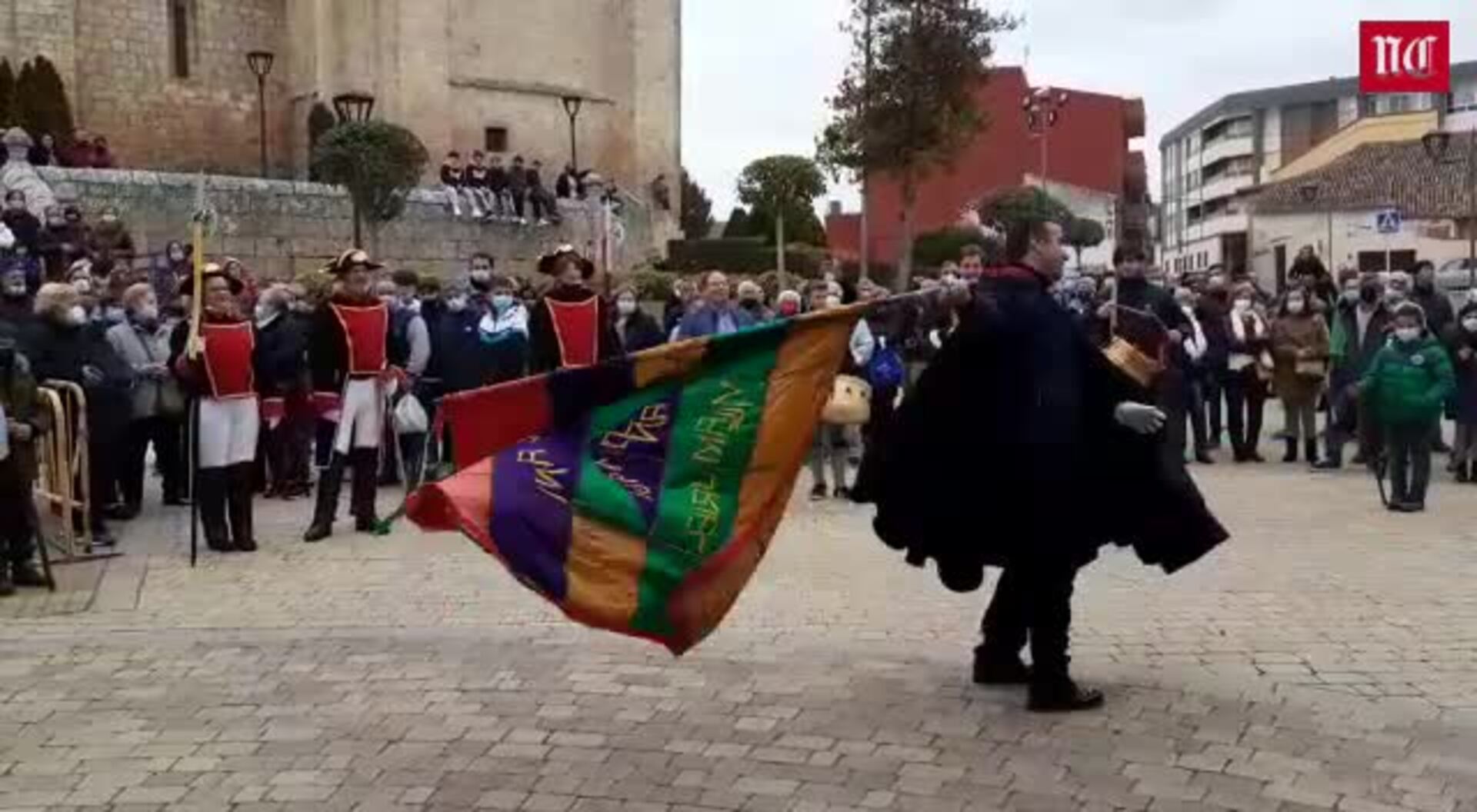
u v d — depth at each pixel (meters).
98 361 11.34
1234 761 5.68
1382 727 6.09
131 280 14.85
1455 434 14.42
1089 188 51.47
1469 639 7.51
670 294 20.62
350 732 6.22
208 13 38.69
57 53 34.97
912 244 39.44
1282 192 63.62
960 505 6.19
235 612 8.54
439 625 8.10
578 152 43.50
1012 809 5.23
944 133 34.06
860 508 12.23
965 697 6.54
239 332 10.70
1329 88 97.38
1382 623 7.87
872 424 12.52
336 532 11.45
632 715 6.38
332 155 29.19
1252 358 15.44
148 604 8.80
